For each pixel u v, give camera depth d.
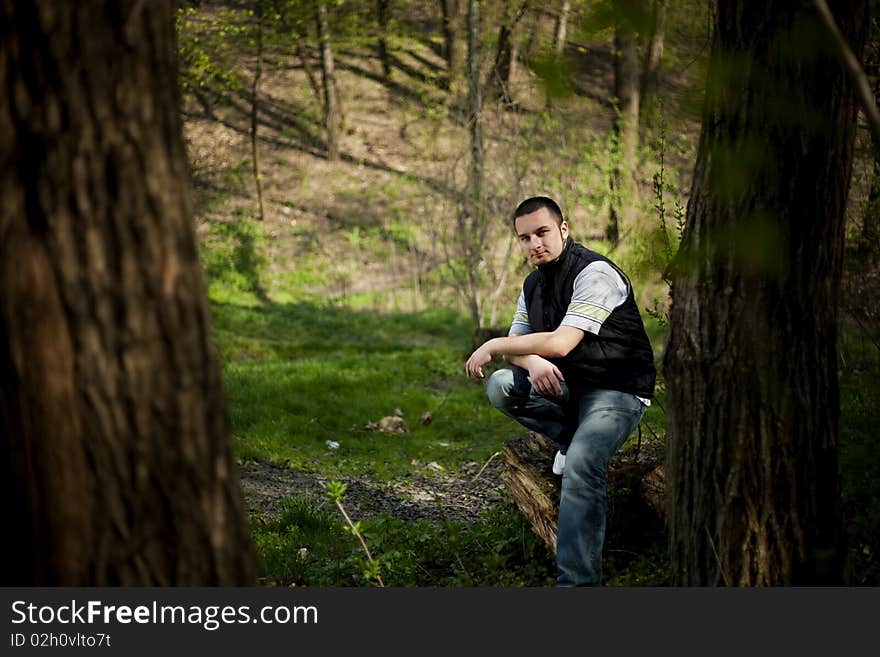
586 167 11.98
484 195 12.02
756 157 1.83
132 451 1.74
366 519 5.61
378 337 16.14
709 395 2.59
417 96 25.17
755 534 2.56
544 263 3.71
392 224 20.86
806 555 2.56
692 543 2.70
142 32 1.71
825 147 2.37
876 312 3.94
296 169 22.73
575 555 3.42
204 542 1.82
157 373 1.75
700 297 2.58
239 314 16.53
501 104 12.02
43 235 1.68
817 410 2.54
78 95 1.66
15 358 1.72
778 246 1.81
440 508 5.93
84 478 1.73
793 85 2.29
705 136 2.47
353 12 21.33
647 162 11.77
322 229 20.89
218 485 1.85
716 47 2.37
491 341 3.71
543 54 1.51
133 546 1.76
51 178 1.67
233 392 9.12
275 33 18.44
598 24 1.44
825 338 2.54
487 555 4.41
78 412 1.71
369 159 23.08
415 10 23.22
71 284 1.69
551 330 3.79
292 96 25.20
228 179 22.06
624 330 3.56
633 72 13.74
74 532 1.75
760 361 2.50
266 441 7.67
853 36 2.36
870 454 3.95
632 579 3.81
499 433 8.46
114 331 1.71
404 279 19.25
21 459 1.77
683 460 2.70
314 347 13.64
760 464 2.54
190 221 1.82
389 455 7.58
